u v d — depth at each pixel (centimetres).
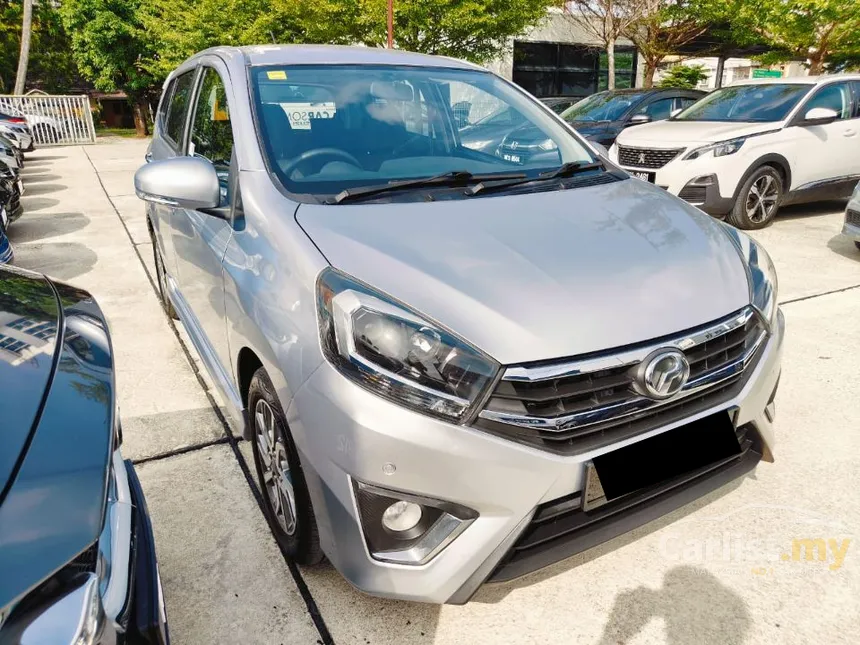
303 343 172
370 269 175
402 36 1291
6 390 127
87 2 1977
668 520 240
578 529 179
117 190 966
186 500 253
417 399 158
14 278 179
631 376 171
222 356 253
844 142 711
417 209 210
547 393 162
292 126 244
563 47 2234
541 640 191
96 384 138
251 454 283
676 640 191
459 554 164
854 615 199
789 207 816
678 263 196
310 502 190
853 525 237
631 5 1662
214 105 281
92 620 100
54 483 110
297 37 1731
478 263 180
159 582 140
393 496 161
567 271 182
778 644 189
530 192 236
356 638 192
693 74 2284
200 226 262
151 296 488
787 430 297
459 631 194
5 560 97
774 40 1465
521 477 161
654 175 682
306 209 205
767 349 204
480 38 1364
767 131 663
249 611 201
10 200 655
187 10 1848
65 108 1734
